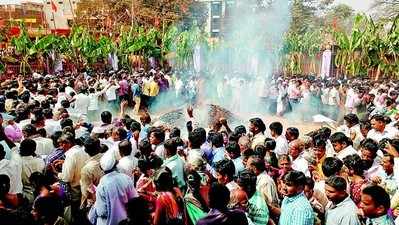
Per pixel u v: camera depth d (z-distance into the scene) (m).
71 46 33.28
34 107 9.41
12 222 3.71
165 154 6.45
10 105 11.70
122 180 5.62
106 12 53.62
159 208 4.88
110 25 50.94
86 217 6.00
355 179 5.48
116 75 22.61
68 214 5.96
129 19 53.72
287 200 4.76
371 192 4.11
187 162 6.34
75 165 6.37
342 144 6.77
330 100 21.31
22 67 30.00
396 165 5.88
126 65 35.47
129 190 5.63
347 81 25.78
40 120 8.31
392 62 30.77
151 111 22.17
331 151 7.49
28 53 30.23
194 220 5.03
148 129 8.42
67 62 33.47
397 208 5.20
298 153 6.73
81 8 54.41
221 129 9.68
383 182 5.81
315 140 6.52
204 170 6.22
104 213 5.54
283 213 4.76
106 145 6.95
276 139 7.79
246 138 7.12
